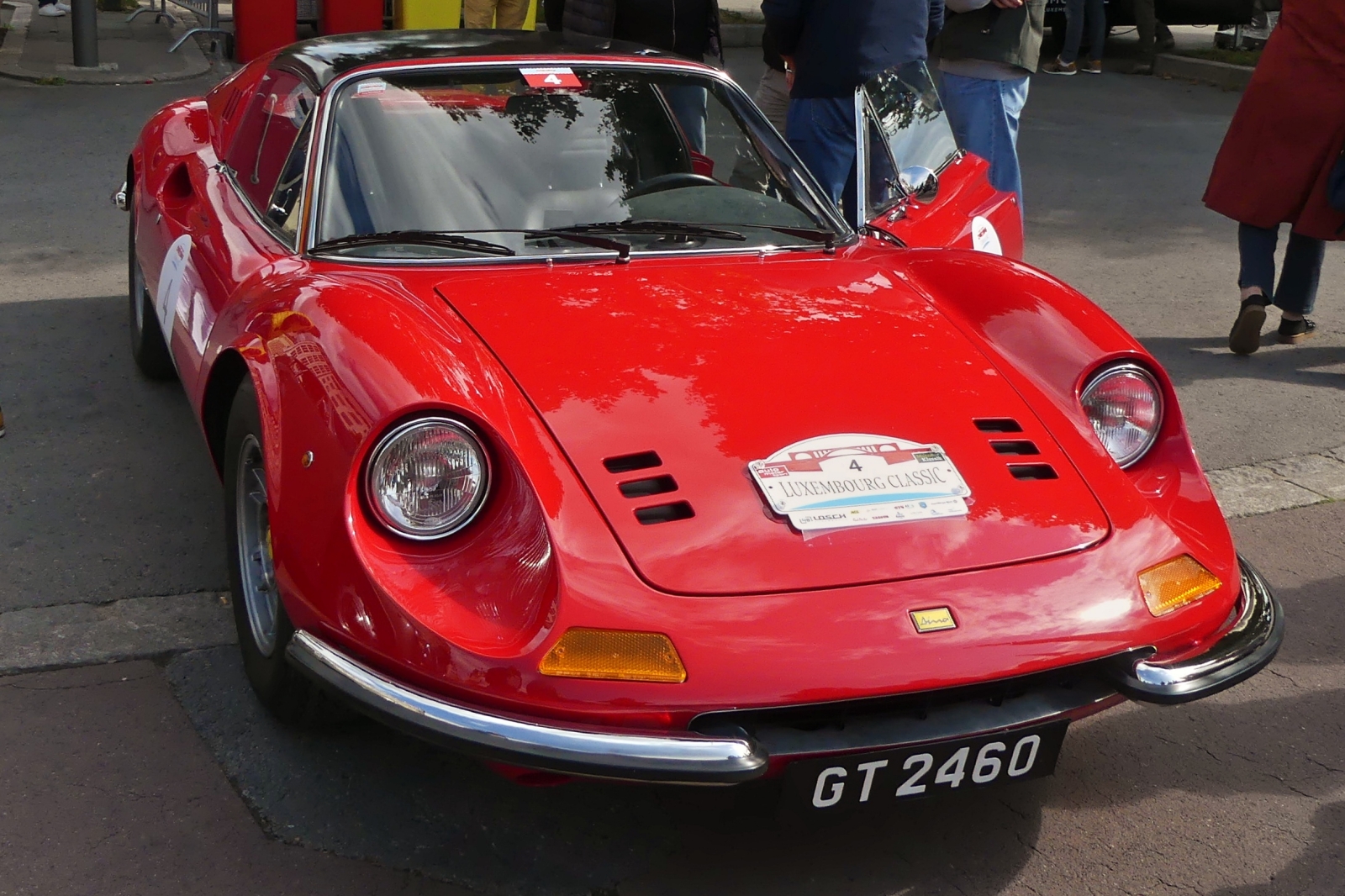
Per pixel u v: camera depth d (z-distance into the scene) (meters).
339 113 3.27
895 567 2.29
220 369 2.89
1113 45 15.54
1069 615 2.31
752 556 2.25
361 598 2.22
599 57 3.66
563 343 2.64
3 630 3.13
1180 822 2.73
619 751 2.08
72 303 5.53
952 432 2.60
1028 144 10.24
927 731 2.23
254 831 2.53
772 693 2.13
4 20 12.84
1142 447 2.79
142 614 3.25
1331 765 2.95
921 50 5.39
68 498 3.84
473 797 2.68
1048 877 2.55
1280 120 5.55
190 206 3.88
